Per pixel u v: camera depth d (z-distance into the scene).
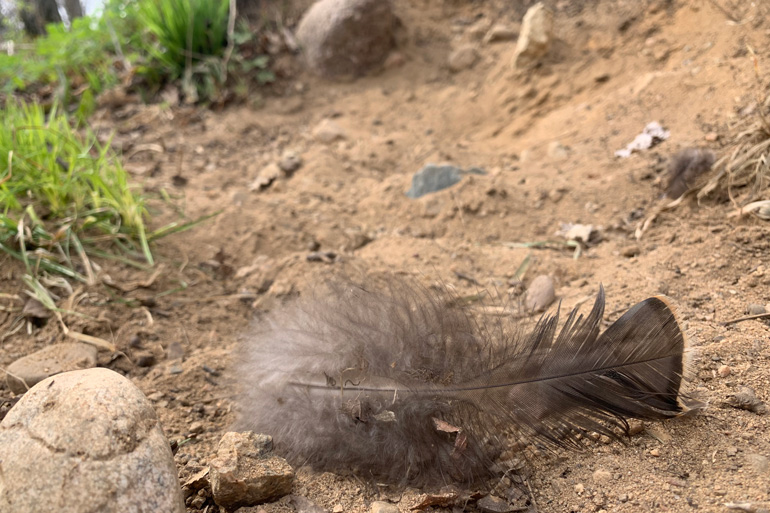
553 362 0.32
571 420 0.32
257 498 0.32
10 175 0.46
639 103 0.56
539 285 0.42
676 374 0.32
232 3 0.82
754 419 0.33
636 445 0.33
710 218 0.44
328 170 0.61
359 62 0.80
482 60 0.77
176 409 0.37
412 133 0.68
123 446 0.30
